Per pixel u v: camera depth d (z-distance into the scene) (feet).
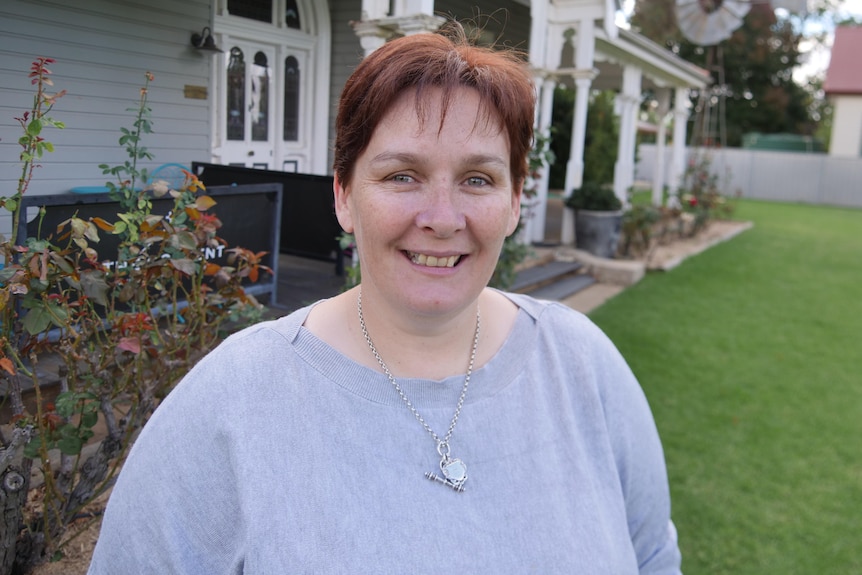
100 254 12.13
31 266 7.10
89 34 17.61
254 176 20.12
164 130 19.71
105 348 8.19
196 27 20.12
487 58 3.90
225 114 23.52
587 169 56.18
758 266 36.91
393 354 4.02
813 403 17.79
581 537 3.88
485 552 3.66
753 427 16.11
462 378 4.04
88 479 8.21
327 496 3.59
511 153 4.01
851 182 83.15
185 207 9.07
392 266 3.84
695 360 20.68
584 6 29.45
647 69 39.78
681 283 31.48
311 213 20.11
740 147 126.41
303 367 3.90
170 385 8.89
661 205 45.21
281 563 3.47
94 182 18.26
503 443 3.97
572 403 4.33
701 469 13.94
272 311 15.31
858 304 29.19
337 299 4.31
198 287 9.30
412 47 3.79
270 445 3.67
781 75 127.54
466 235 3.81
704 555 11.10
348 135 3.88
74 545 8.73
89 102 17.85
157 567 3.72
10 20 16.07
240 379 3.83
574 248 32.91
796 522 12.16
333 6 26.78
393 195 3.76
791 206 78.23
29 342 7.84
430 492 3.73
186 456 3.74
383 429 3.81
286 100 26.27
